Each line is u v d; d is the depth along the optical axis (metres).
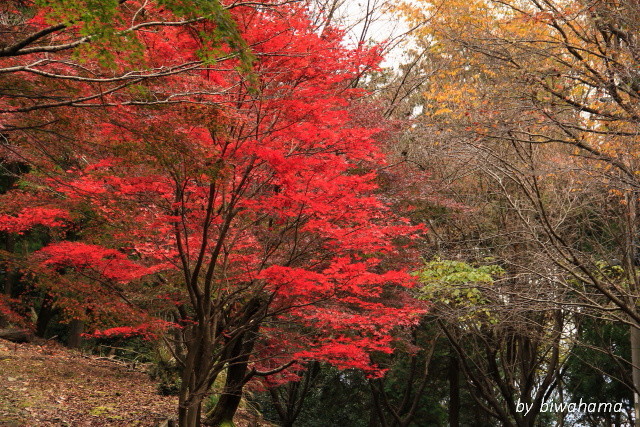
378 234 6.62
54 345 16.28
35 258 7.39
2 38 4.91
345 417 24.08
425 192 11.74
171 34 4.88
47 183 7.18
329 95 6.19
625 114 8.53
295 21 5.16
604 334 18.30
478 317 13.27
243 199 6.19
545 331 14.96
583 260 10.27
